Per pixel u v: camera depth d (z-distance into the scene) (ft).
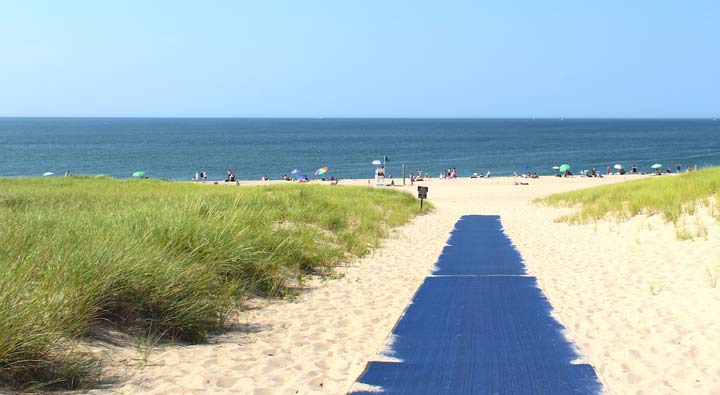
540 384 14.89
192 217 28.22
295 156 303.07
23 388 13.56
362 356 17.47
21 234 22.62
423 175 212.23
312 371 16.01
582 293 25.71
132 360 16.24
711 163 245.86
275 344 18.67
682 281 26.48
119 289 18.70
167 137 520.01
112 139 476.95
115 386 14.30
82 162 262.67
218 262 25.22
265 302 24.47
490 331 19.71
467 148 370.73
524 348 17.84
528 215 69.51
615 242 40.16
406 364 16.49
